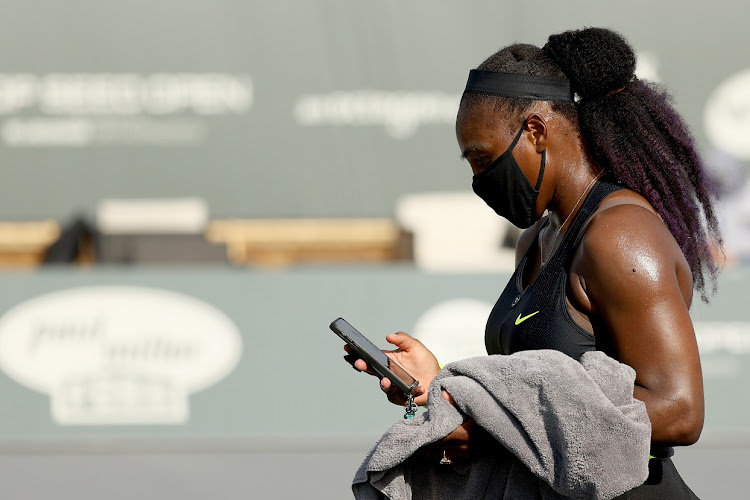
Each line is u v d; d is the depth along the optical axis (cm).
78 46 3344
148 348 2556
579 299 741
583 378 688
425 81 3375
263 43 3369
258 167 3406
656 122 795
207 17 3359
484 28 3350
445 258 3422
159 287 2570
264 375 2559
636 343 706
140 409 2538
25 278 2556
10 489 2009
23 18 3322
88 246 3394
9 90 3341
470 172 3416
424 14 3353
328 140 3403
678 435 696
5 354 2539
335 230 3456
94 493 1981
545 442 697
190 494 1967
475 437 740
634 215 732
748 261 3212
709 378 2508
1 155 3353
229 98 3381
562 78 784
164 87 3372
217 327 2567
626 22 3297
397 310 2606
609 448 675
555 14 3316
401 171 3412
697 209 798
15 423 2523
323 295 2589
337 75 3378
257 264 3441
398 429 741
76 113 3362
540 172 781
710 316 2509
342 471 2131
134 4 3347
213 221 3419
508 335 788
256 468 2161
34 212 3372
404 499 764
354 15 3362
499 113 780
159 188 3397
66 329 2550
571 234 763
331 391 2558
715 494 1922
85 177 3378
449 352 2608
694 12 3284
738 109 3288
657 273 706
